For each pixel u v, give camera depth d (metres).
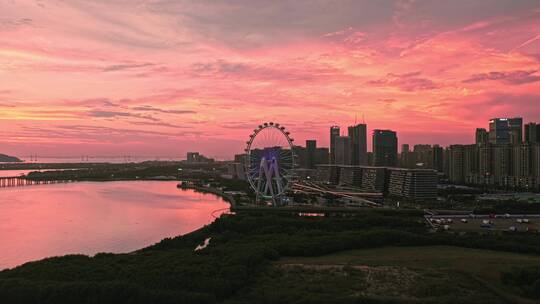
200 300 97.94
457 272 115.12
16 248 199.00
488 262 125.00
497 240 165.25
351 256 144.38
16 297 99.69
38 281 106.25
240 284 107.00
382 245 165.75
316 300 96.06
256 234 195.62
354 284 107.38
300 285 107.56
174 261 125.06
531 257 143.38
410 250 156.50
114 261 127.56
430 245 167.25
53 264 124.38
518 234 189.00
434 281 107.81
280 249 148.00
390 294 100.56
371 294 100.69
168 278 108.25
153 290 101.62
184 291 101.31
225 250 142.88
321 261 134.12
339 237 164.88
